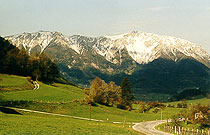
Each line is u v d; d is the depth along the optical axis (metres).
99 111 135.25
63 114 112.38
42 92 146.88
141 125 108.06
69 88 195.25
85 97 154.12
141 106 184.38
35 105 112.44
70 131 60.28
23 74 194.50
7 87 138.00
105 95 165.00
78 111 123.12
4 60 188.12
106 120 115.69
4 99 109.31
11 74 184.12
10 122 62.06
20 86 148.38
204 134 103.81
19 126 58.31
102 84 169.75
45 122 71.50
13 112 90.31
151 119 143.62
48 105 118.00
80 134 57.78
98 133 62.31
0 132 49.25
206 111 133.62
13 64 189.50
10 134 48.66
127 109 177.00
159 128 100.12
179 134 89.75
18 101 110.12
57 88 174.12
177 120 124.50
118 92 172.62
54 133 55.00
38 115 95.62
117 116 133.62
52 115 101.94
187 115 140.00
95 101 160.62
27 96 125.94
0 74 172.12
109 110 146.00
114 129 76.19
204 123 127.50
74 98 146.75
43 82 194.12
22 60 197.25
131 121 123.69
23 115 84.62
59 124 71.31
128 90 184.88
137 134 72.56
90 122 94.56
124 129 81.12
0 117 69.56
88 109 132.25
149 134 77.88
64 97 143.88
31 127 58.97
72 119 97.75
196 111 136.50
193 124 129.75
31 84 165.38
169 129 101.56
